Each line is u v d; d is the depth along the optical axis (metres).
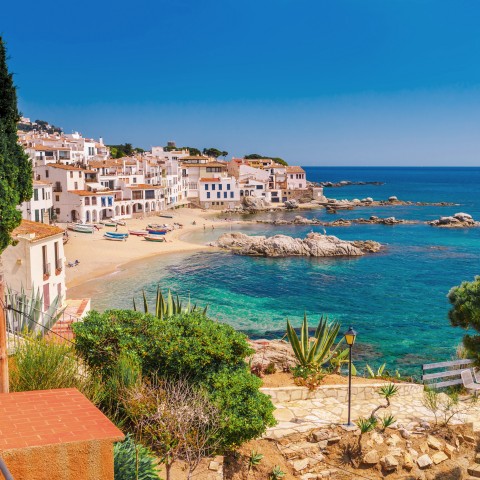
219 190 178.88
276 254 95.50
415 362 40.34
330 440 17.78
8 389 13.23
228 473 15.57
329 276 77.75
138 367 16.09
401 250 102.94
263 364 25.06
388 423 18.61
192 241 112.88
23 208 97.88
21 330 21.95
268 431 18.03
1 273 13.42
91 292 66.69
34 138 162.50
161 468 14.48
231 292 67.12
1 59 13.43
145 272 79.62
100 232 110.00
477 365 20.92
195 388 16.09
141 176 152.50
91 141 188.00
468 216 143.12
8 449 7.57
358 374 36.38
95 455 8.07
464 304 19.94
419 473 16.97
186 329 17.52
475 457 18.09
